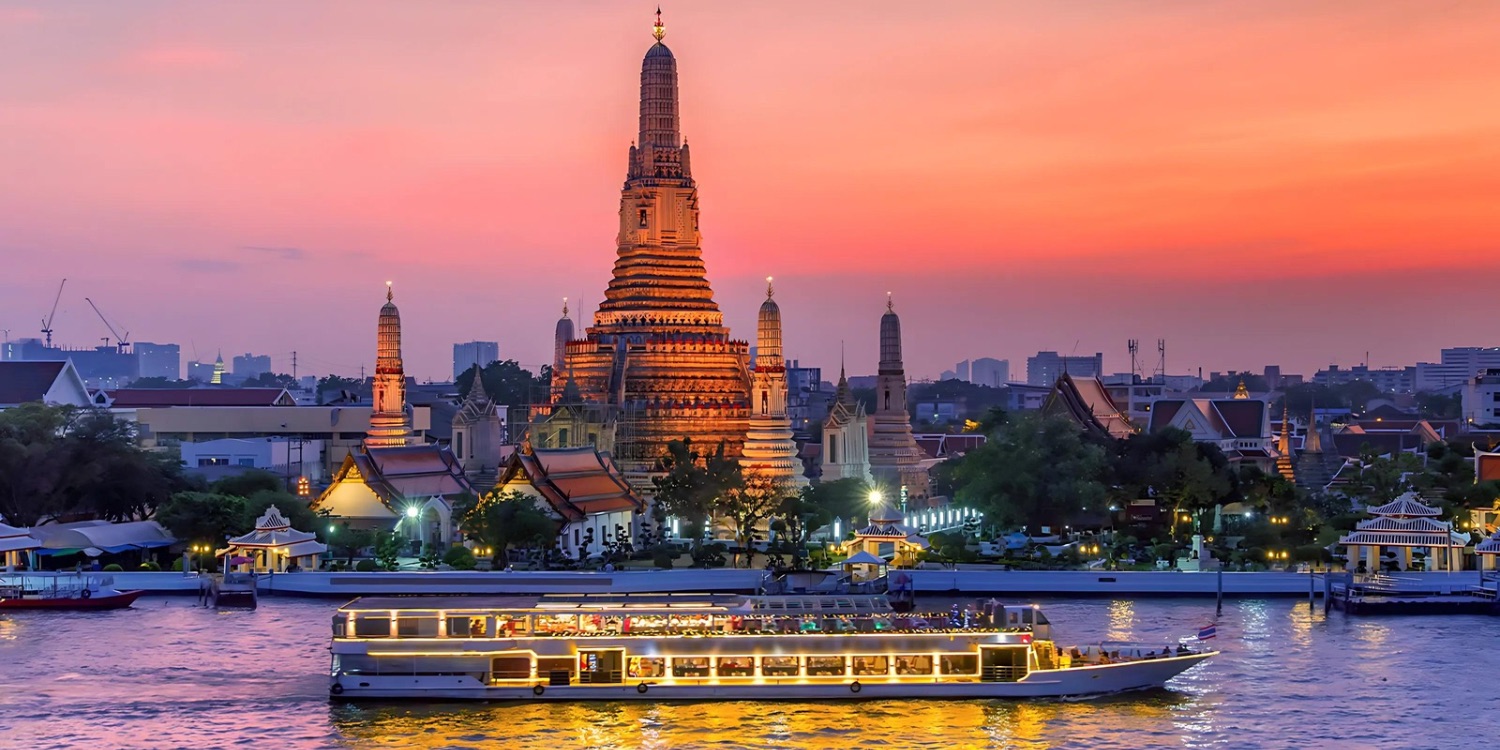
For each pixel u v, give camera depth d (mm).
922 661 138375
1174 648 155250
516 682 137750
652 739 125812
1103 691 139500
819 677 138125
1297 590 191000
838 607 143625
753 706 136250
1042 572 193875
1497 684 141750
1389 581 187250
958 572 194625
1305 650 156750
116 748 122938
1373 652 155500
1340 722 129875
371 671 137250
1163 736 126062
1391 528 199125
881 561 192625
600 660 138125
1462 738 125062
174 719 131000
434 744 124125
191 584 194500
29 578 188750
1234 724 129500
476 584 188500
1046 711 134000
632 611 140000
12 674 145750
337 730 127938
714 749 123000
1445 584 187750
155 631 167000
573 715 133000
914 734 127000
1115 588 192500
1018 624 140000
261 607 184250
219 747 123375
